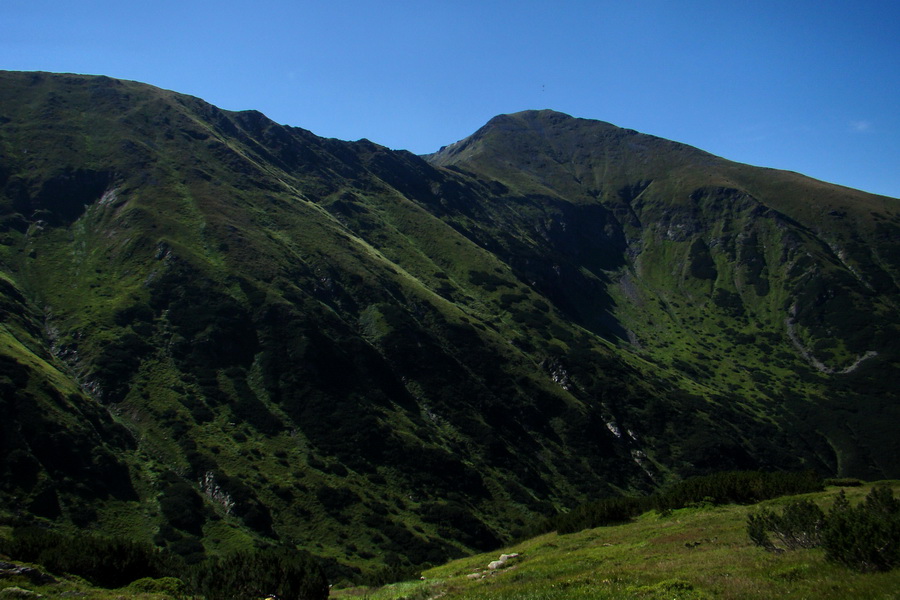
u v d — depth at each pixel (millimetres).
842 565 13164
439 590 19266
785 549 17438
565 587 15562
